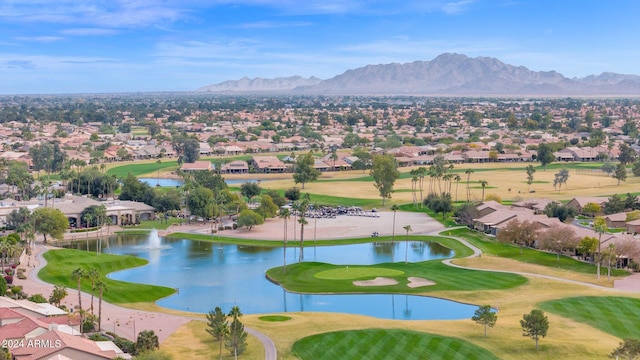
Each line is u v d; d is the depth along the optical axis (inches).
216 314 5137.8
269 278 7500.0
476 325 5595.5
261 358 4830.2
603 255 7396.7
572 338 5187.0
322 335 5315.0
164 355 4712.1
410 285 7037.4
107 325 5605.3
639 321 5649.6
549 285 6919.3
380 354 4896.7
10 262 7682.1
